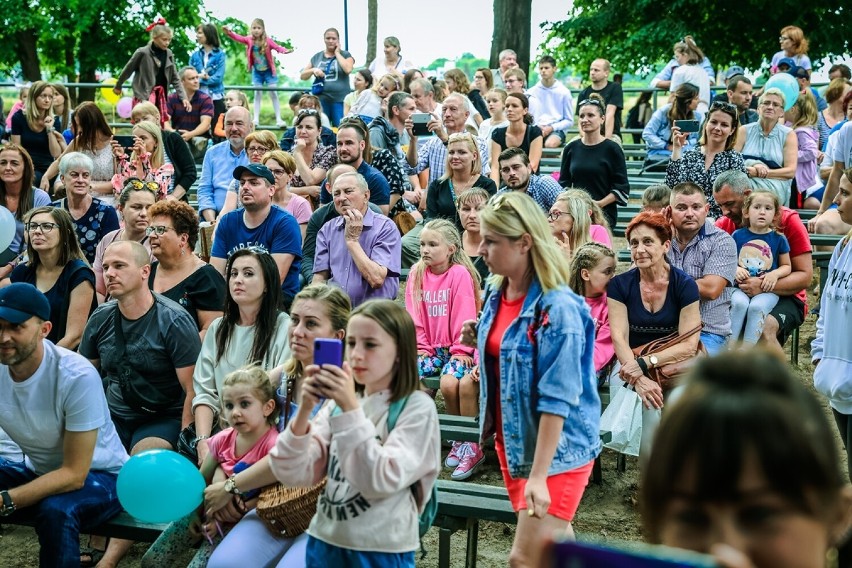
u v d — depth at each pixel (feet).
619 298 17.03
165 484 11.93
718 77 75.20
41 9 82.43
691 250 18.15
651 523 3.46
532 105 42.32
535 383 10.53
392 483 9.66
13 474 14.03
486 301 11.28
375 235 20.56
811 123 30.73
